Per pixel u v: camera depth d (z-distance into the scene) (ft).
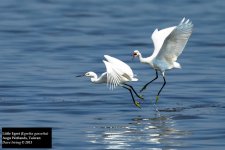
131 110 62.75
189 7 145.28
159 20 128.47
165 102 66.69
